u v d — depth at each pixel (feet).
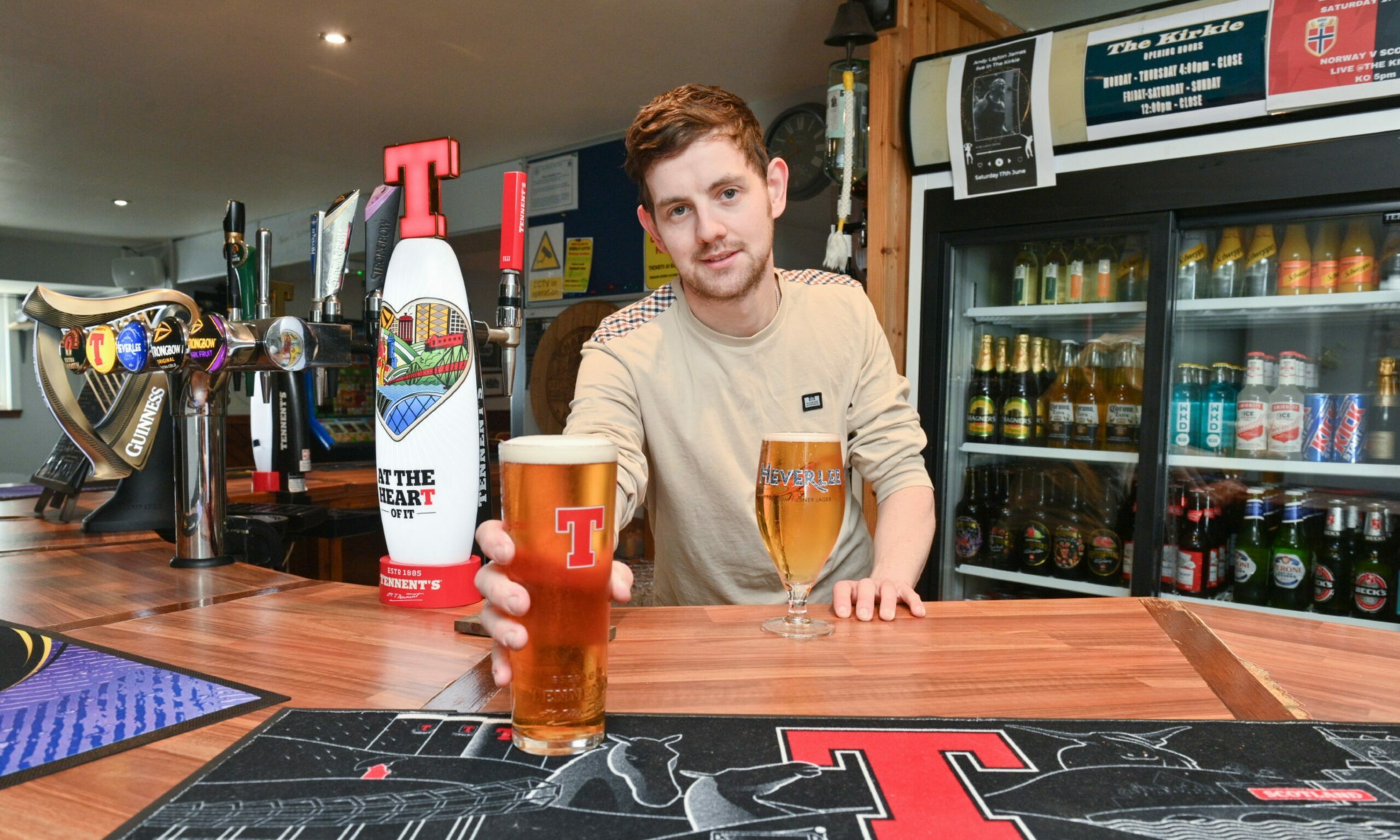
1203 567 7.37
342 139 15.58
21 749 1.78
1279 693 2.17
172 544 4.67
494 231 17.51
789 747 1.78
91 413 4.94
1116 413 7.54
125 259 24.20
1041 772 1.67
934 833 1.43
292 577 3.71
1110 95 6.72
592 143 15.72
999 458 8.75
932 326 7.88
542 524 1.68
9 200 19.99
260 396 6.89
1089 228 7.00
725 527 4.40
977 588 8.94
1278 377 7.26
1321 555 6.96
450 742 1.81
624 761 1.71
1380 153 5.81
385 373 3.07
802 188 12.90
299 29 10.90
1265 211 6.39
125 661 2.41
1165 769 1.69
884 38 7.89
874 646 2.58
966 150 7.48
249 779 1.62
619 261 15.40
